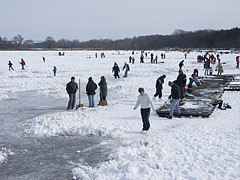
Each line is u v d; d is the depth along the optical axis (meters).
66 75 32.03
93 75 31.67
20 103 16.55
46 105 15.93
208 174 6.64
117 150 8.36
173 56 70.06
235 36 160.88
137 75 31.39
